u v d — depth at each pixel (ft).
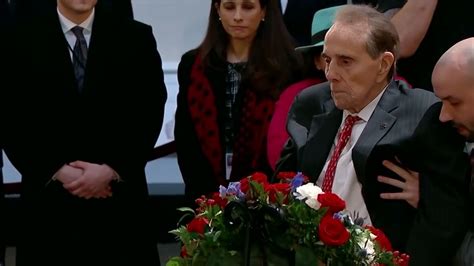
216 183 33.94
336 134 25.52
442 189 24.22
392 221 24.56
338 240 19.74
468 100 23.56
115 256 34.47
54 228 34.09
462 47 23.73
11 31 34.42
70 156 34.06
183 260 20.15
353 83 24.45
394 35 24.59
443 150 24.23
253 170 33.68
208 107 33.99
